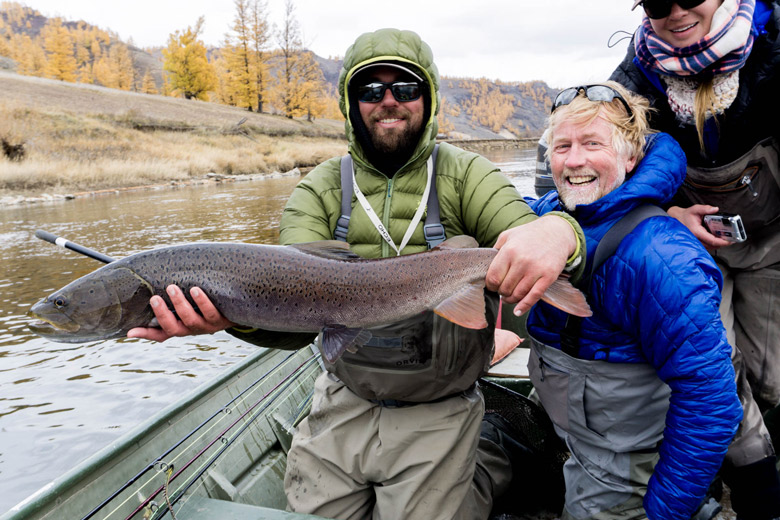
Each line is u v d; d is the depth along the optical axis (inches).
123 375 125.7
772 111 45.1
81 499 38.6
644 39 48.8
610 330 40.8
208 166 718.5
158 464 41.9
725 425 35.8
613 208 39.1
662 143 42.0
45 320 38.8
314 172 47.7
